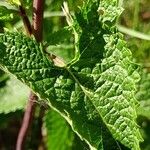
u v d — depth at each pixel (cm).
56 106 25
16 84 38
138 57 44
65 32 30
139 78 26
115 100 26
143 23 46
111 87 26
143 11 47
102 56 26
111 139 25
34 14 29
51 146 37
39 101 32
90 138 25
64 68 26
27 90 38
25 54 26
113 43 26
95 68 26
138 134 25
